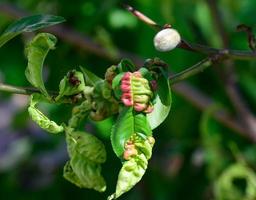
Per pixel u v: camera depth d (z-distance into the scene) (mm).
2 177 1330
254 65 1146
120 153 588
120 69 612
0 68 1159
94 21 1082
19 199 1293
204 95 1087
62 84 620
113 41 1114
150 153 585
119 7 1107
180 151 1204
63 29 1083
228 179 1086
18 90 636
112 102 619
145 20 704
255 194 1082
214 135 1141
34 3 1131
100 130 1074
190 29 1087
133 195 1241
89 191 1201
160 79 605
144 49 1084
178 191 1226
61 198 1234
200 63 663
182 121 1175
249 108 1144
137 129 591
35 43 614
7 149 1697
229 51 667
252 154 1161
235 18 1117
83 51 1129
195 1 1099
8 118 1903
